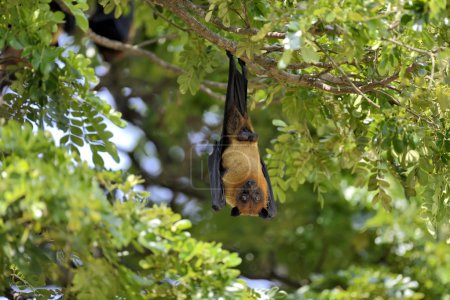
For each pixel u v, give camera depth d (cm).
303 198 2031
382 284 1630
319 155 1270
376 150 1117
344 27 962
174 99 2212
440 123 1112
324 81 1186
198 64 1313
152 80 2256
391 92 1195
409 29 992
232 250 2098
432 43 980
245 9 1076
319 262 2161
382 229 1941
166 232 962
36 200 782
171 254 997
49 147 860
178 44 1619
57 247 975
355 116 1184
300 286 2152
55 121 1095
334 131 1212
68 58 1123
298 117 1253
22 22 1058
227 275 1014
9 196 773
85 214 817
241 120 1224
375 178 1162
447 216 1144
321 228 2119
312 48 953
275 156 1298
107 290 923
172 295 1002
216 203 1185
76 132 1111
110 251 910
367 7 941
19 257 934
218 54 1434
